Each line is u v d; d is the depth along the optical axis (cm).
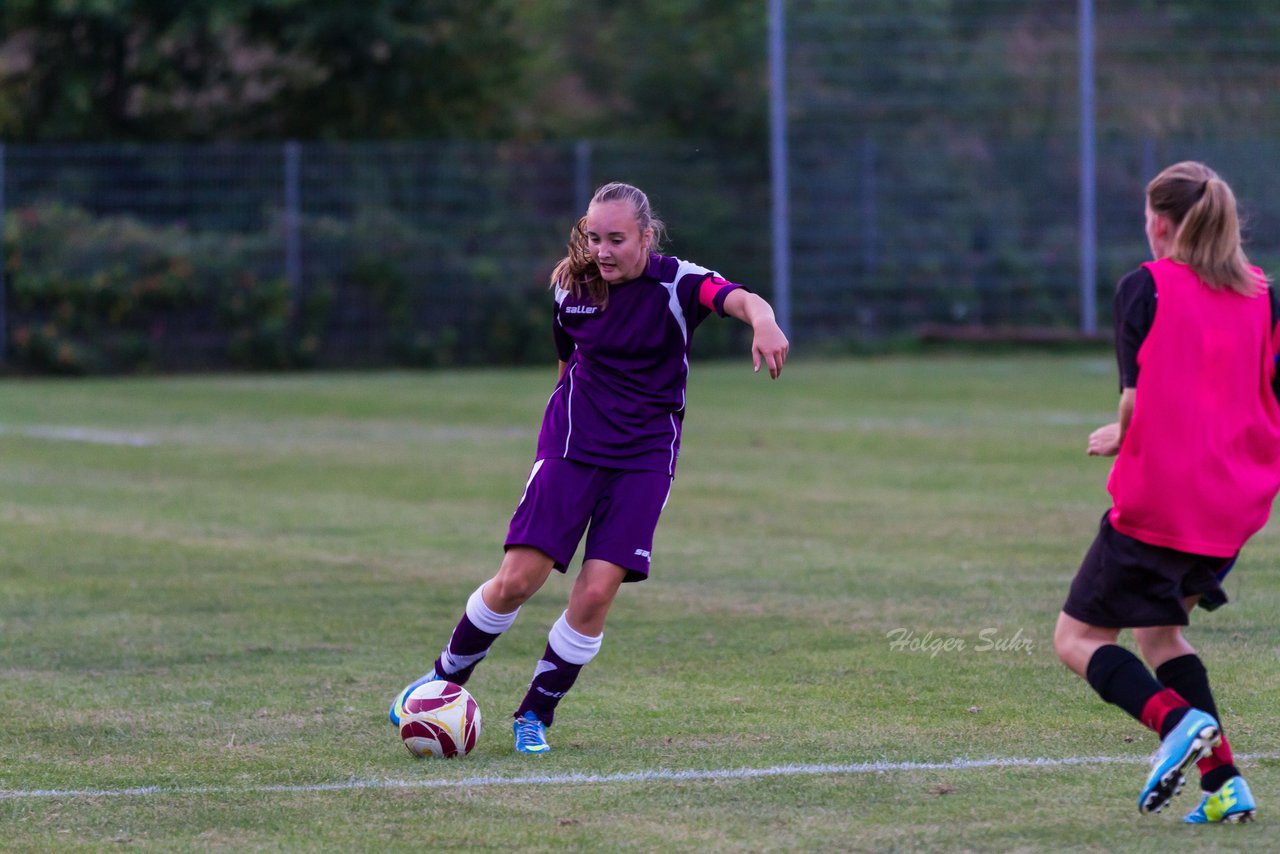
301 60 11225
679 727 1902
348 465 4850
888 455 4938
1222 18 10094
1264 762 1695
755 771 1692
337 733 1898
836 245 9906
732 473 4547
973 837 1453
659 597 2775
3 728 1925
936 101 10012
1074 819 1504
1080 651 1513
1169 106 10094
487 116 11694
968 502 3925
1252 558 3033
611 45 11681
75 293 9000
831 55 9944
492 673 2238
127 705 2044
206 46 11019
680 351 1786
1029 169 10044
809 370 8688
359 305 9419
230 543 3438
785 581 2916
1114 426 1522
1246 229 1608
